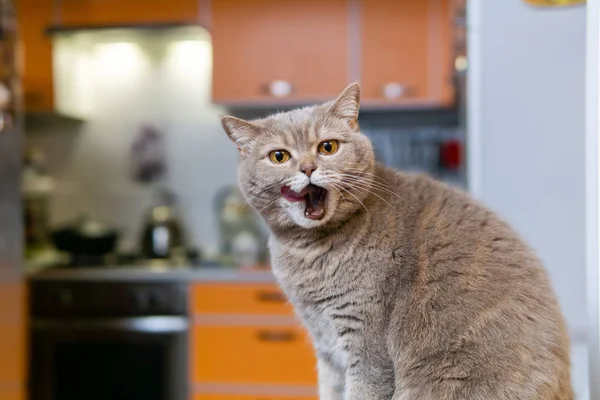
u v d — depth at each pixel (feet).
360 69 8.64
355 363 3.60
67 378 8.16
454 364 3.24
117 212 10.00
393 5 8.55
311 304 3.79
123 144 10.02
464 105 7.23
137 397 8.11
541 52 4.76
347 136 3.71
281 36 8.70
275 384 7.91
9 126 7.47
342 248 3.60
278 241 3.92
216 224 9.86
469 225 3.51
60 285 8.13
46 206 9.94
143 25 8.65
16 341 7.61
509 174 4.85
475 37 4.86
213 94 8.84
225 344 7.96
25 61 9.04
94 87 10.01
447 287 3.35
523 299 3.26
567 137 4.77
